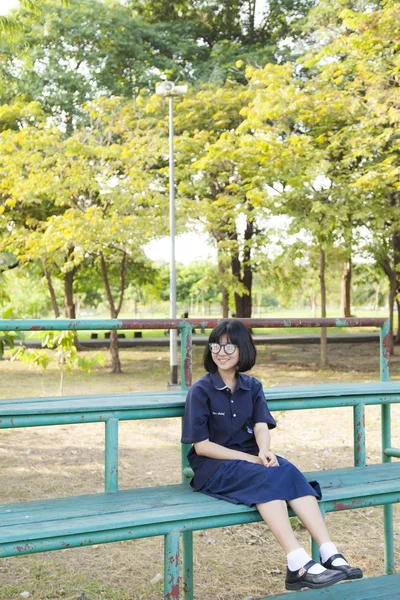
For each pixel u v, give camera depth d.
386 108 14.01
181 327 3.82
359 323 4.33
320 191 16.41
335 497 3.26
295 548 2.99
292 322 4.01
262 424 3.50
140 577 4.23
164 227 16.11
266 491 3.11
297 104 15.59
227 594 3.95
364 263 28.83
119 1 22.84
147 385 14.79
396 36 13.56
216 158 16.25
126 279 29.56
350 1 17.56
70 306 25.97
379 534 5.04
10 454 7.76
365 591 3.35
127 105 17.78
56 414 3.22
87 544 2.74
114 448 3.38
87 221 15.70
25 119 20.33
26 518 2.88
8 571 4.29
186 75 21.47
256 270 21.72
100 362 9.82
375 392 4.04
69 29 20.47
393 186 16.12
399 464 4.05
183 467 3.73
